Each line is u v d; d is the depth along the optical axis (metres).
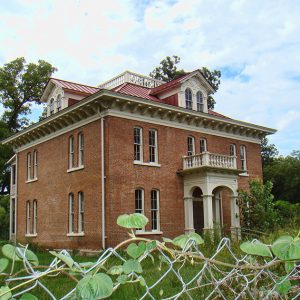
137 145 24.12
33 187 29.75
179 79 27.97
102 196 22.14
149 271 6.54
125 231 22.05
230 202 26.53
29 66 46.97
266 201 26.03
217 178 25.09
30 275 2.19
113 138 22.67
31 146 30.75
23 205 31.06
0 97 46.38
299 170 49.22
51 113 28.50
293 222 21.36
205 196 24.39
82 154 24.77
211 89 29.12
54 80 27.92
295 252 2.79
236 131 30.25
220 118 28.22
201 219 27.69
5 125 44.94
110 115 22.78
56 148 27.31
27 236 29.67
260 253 2.85
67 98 27.00
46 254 23.44
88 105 23.33
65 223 25.34
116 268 2.56
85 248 23.05
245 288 3.29
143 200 23.58
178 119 26.42
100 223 22.12
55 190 26.84
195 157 25.36
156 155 24.88
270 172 51.59
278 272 3.96
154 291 5.32
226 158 25.86
